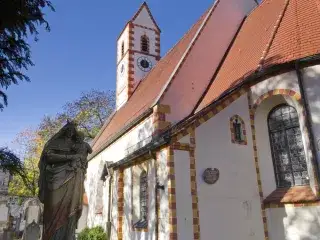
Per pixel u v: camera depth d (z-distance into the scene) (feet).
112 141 68.95
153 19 94.43
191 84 52.44
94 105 124.47
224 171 36.58
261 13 56.08
